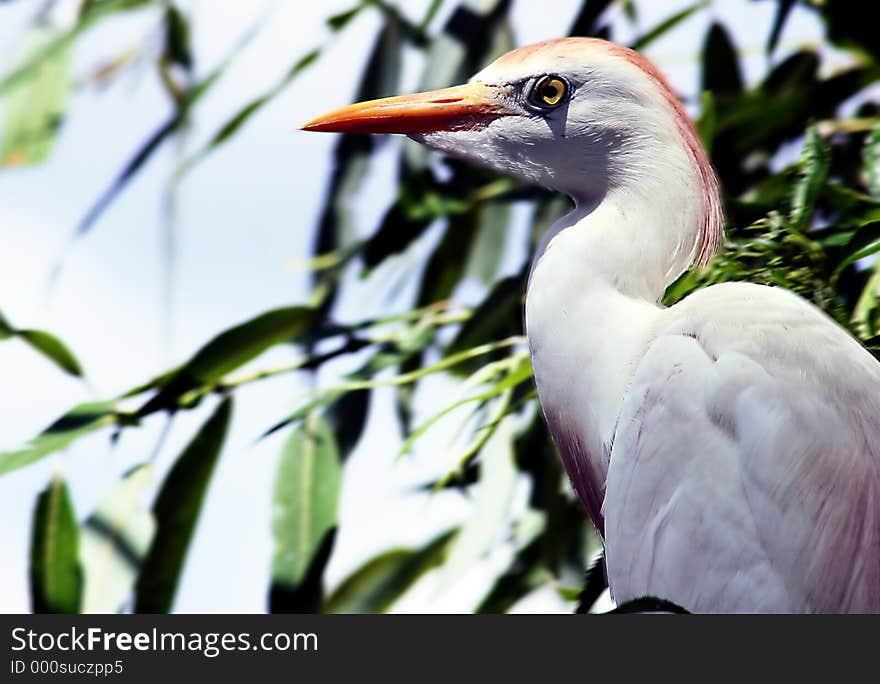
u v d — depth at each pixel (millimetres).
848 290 4949
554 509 5844
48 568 5457
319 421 5746
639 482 4016
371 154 6629
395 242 6504
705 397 3979
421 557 6551
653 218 4441
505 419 5836
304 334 5957
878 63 6043
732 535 3832
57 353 5441
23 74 7020
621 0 6539
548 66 4555
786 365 3955
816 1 6379
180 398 5656
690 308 4211
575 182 4609
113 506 5633
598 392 4344
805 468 3828
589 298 4395
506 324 6086
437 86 6633
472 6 6703
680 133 4492
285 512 5578
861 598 3818
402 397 6238
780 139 6184
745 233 4703
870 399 3971
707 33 6406
